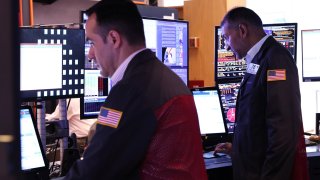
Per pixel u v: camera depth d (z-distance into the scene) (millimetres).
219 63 2818
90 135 2141
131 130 1251
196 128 1376
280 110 1978
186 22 2674
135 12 1382
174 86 1348
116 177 1258
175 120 1305
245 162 2121
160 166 1286
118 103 1274
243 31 2150
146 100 1271
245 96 2143
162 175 1286
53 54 1921
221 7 3365
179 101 1324
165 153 1288
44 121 2027
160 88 1309
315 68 3262
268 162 1998
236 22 2164
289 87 2006
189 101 1368
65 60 1962
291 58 2111
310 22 3723
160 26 2512
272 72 2014
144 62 1344
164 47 2549
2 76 470
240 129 2160
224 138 2771
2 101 473
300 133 2072
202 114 2730
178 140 1305
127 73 1328
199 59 3564
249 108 2105
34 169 1800
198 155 1372
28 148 1807
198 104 2730
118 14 1352
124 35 1354
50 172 2033
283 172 1990
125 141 1249
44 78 1908
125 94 1276
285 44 3010
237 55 2268
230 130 2807
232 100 2826
